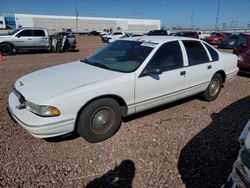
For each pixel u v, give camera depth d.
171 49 3.97
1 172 2.65
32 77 3.57
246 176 1.71
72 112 2.90
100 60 4.05
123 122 3.90
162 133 3.58
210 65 4.57
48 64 10.26
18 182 2.51
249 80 7.16
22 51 14.80
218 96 5.40
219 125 3.88
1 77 7.18
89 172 2.69
